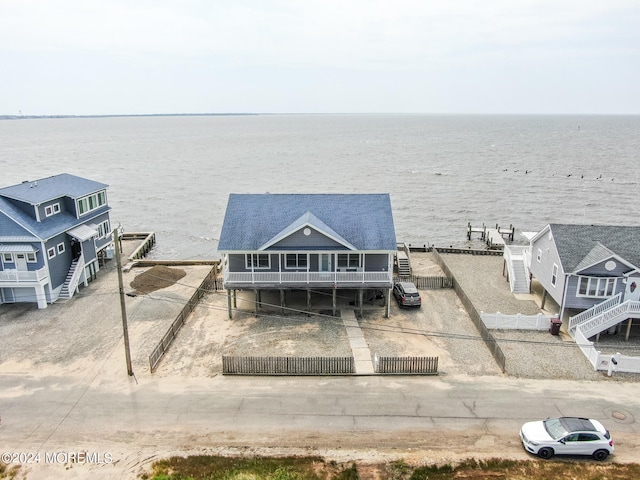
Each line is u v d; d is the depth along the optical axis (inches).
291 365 1071.0
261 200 1518.2
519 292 1590.8
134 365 1122.7
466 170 4867.1
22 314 1407.5
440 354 1168.2
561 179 4247.0
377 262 1407.5
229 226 1418.6
